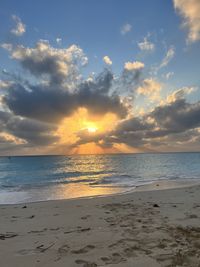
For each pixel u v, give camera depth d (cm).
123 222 570
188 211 679
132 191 1284
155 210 703
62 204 880
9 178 2659
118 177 2369
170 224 540
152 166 4519
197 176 2314
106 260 351
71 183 1991
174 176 2352
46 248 408
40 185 1875
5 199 1181
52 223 595
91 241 436
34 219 650
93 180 2159
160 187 1444
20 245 427
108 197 1000
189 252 372
